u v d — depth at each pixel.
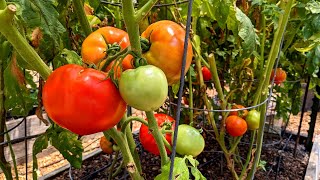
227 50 0.72
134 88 0.20
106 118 0.21
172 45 0.24
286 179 0.79
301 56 0.83
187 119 0.66
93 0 0.39
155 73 0.21
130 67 0.24
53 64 0.33
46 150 0.92
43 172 0.83
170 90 0.60
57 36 0.23
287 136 1.07
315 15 0.51
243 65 0.61
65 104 0.21
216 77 0.53
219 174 0.77
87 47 0.27
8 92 0.36
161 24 0.25
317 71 0.83
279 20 0.47
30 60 0.22
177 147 0.30
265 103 0.48
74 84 0.21
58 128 0.39
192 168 0.29
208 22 0.63
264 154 0.91
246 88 0.62
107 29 0.28
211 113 0.59
